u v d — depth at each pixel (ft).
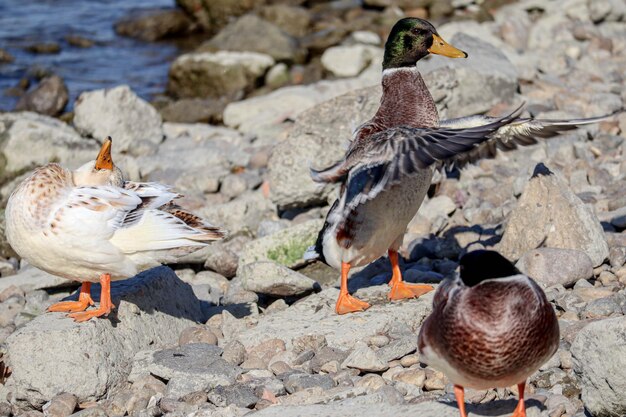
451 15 100.07
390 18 99.81
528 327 24.67
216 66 83.30
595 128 58.85
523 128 39.55
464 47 68.28
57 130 62.34
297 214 53.31
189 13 104.99
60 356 33.86
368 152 35.14
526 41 83.56
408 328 36.45
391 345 34.35
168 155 62.64
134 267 35.60
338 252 37.83
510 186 51.34
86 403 33.99
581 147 55.67
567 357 32.32
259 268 42.14
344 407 29.94
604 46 80.53
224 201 56.13
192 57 84.38
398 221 37.09
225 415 30.78
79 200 34.68
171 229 35.32
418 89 40.24
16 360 33.94
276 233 46.06
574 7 86.58
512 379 25.53
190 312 40.29
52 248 34.65
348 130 51.98
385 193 35.83
